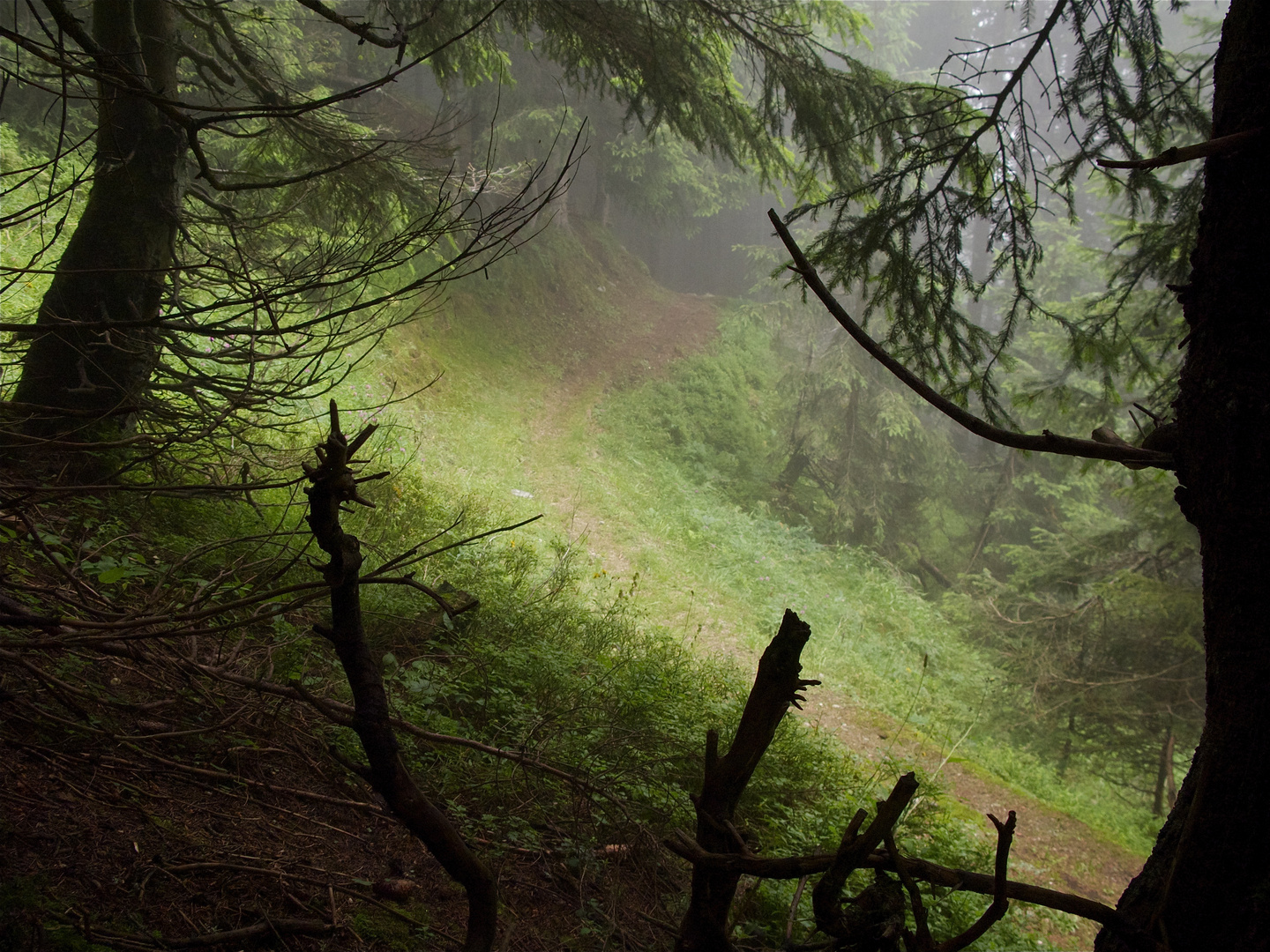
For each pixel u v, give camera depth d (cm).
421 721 392
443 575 671
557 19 845
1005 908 110
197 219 584
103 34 563
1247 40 155
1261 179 149
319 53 1625
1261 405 145
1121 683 1263
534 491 1443
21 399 520
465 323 1931
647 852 364
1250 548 144
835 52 839
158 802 263
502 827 344
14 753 252
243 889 241
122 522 436
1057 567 1465
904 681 1280
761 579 1464
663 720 549
